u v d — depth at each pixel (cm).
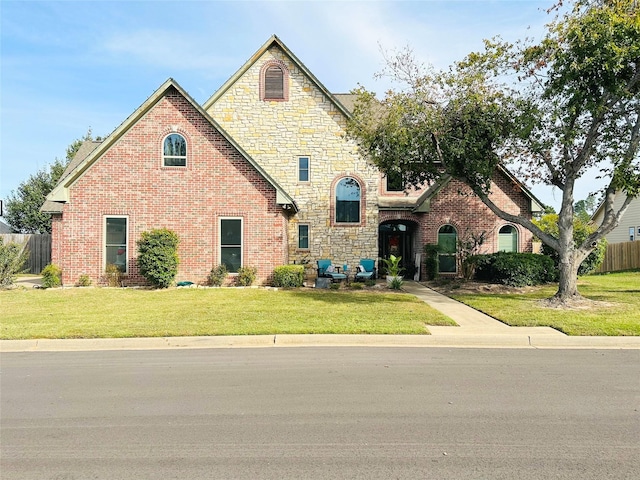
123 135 1730
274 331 947
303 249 2052
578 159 1307
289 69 2061
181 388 625
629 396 590
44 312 1180
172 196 1734
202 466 403
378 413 529
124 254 1727
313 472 389
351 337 925
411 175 1555
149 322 1044
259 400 575
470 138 1309
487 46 1304
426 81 1357
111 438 466
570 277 1320
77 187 1708
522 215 2148
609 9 1112
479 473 386
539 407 549
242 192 1753
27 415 532
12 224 3600
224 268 1723
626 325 1004
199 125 1745
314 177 2058
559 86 1209
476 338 923
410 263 2328
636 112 1242
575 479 377
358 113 1462
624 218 3653
